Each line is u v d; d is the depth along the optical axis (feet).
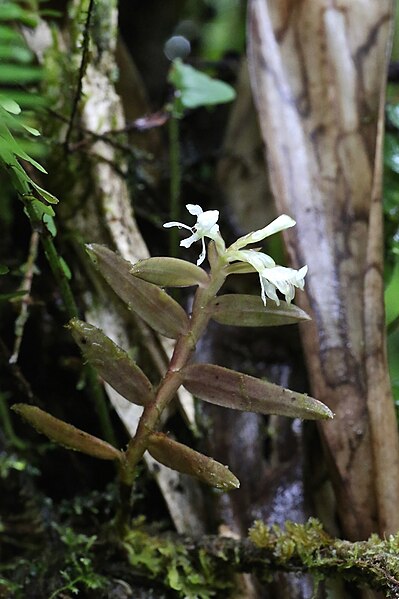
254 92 1.57
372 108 1.53
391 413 1.34
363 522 1.32
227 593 1.35
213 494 1.45
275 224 1.11
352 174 1.49
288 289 1.09
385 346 1.38
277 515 1.43
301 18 1.58
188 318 1.16
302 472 1.47
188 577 1.33
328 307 1.42
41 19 1.55
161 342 1.49
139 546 1.36
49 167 1.54
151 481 1.51
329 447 1.35
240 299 1.15
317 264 1.44
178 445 1.16
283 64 1.57
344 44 1.55
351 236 1.46
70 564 1.37
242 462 1.50
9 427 1.58
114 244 1.54
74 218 1.54
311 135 1.53
